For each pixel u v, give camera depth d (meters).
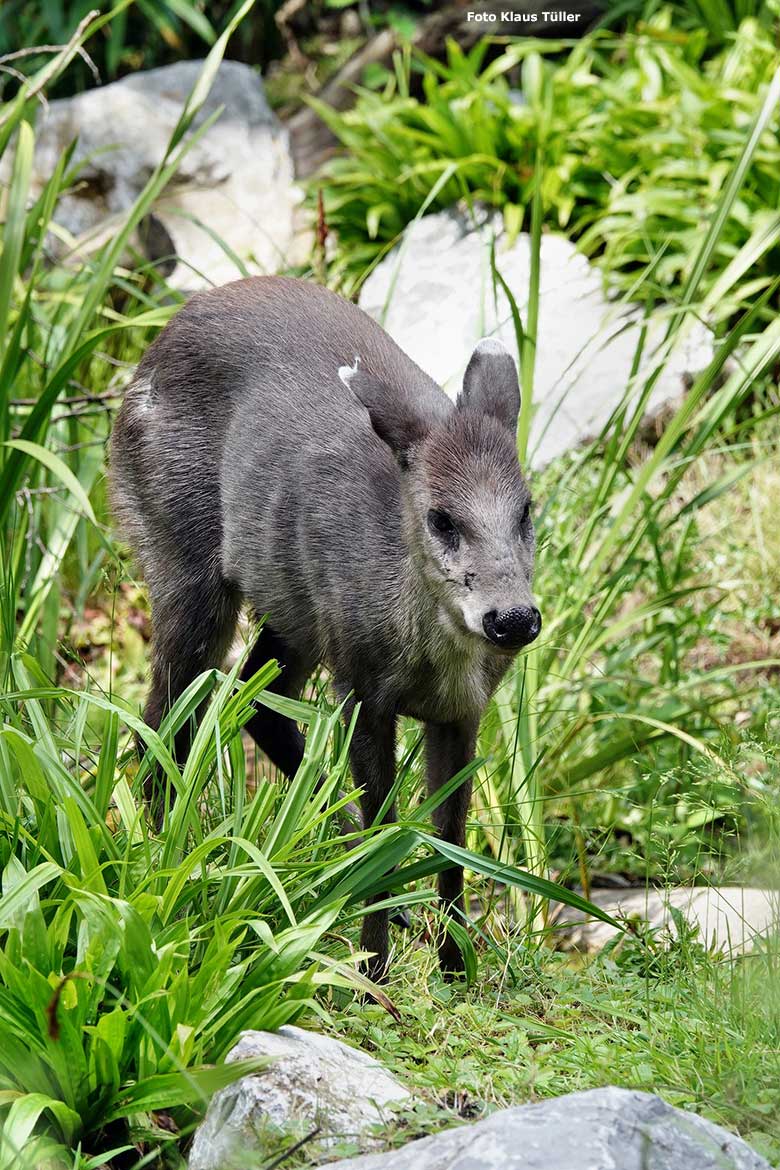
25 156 9.24
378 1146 5.12
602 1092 4.85
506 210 14.52
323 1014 5.95
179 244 16.09
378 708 7.24
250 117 16.56
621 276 14.27
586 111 15.51
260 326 8.18
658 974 7.20
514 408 7.18
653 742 9.64
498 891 8.75
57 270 13.74
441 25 18.50
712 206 14.04
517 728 8.09
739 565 11.77
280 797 7.25
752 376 9.46
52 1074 5.54
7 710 6.84
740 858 7.35
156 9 20.00
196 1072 5.33
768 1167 4.81
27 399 11.84
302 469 7.62
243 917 6.23
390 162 15.62
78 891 5.56
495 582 6.39
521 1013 6.69
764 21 16.89
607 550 9.56
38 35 20.19
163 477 8.34
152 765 7.14
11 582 8.40
